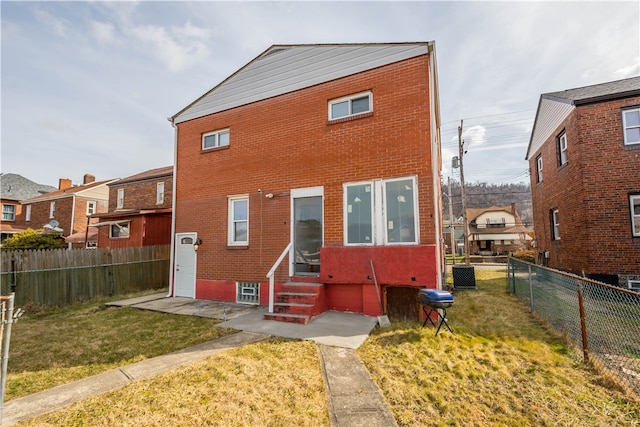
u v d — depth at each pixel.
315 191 8.07
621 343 4.71
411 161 7.02
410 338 5.29
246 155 9.33
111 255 11.36
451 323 6.29
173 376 3.88
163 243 13.93
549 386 3.62
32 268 9.33
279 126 8.84
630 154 9.88
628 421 2.92
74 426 2.85
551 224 14.45
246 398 3.31
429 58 7.18
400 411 3.11
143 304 9.03
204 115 10.34
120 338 5.78
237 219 9.48
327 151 8.02
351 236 7.48
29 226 28.20
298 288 7.30
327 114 8.16
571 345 4.84
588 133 10.48
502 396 3.40
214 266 9.56
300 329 5.89
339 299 7.42
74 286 10.20
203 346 5.04
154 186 20.48
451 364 4.21
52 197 26.62
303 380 3.73
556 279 6.18
